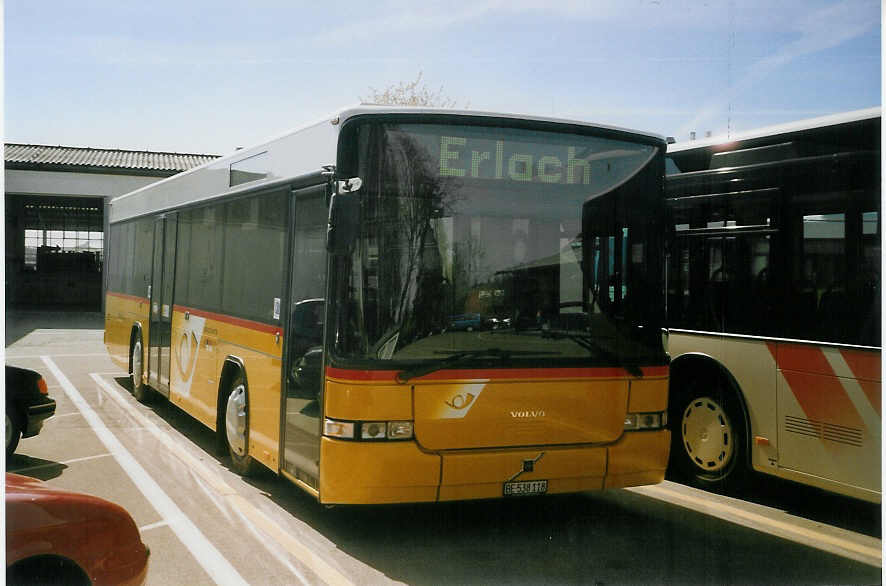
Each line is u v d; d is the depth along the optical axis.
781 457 6.82
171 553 5.68
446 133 5.82
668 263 7.89
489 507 6.98
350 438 5.48
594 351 6.03
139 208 12.53
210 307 8.75
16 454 8.70
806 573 5.43
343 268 5.58
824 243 6.51
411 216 5.69
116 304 13.90
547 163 6.04
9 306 34.56
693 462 7.79
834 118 6.51
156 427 10.30
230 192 8.31
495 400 5.74
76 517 3.84
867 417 6.18
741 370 7.16
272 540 5.99
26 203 34.44
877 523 6.66
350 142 5.63
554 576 5.33
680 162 7.80
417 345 5.60
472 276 5.77
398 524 6.44
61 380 14.92
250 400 7.44
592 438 6.00
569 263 6.02
